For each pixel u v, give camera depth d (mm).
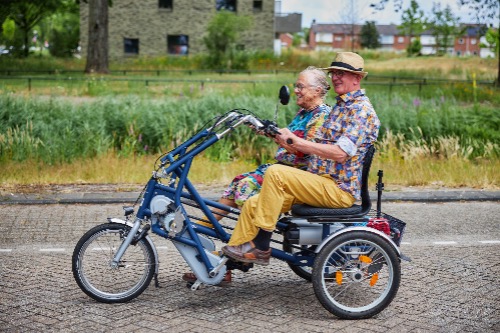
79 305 5719
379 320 5473
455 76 37219
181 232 5676
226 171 12062
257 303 5859
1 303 5754
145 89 26797
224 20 43594
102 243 5906
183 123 14969
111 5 39781
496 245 8023
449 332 5227
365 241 5484
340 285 5977
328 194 5473
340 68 5449
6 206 9727
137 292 5812
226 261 5637
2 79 31016
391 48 121875
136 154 14023
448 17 48250
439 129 15242
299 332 5188
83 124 14438
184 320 5406
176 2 49844
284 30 66250
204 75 38719
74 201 9938
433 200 10531
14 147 12883
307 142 5414
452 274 6777
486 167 12594
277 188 5426
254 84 24500
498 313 5660
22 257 7238
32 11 52062
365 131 5461
